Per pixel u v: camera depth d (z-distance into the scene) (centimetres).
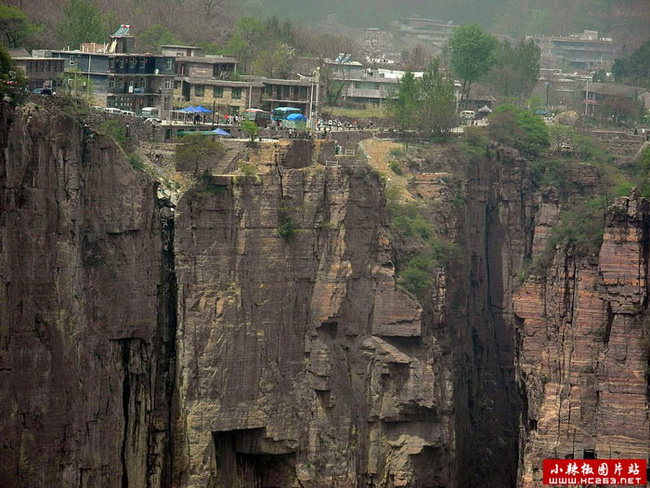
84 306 19175
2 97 18825
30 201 18438
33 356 18475
